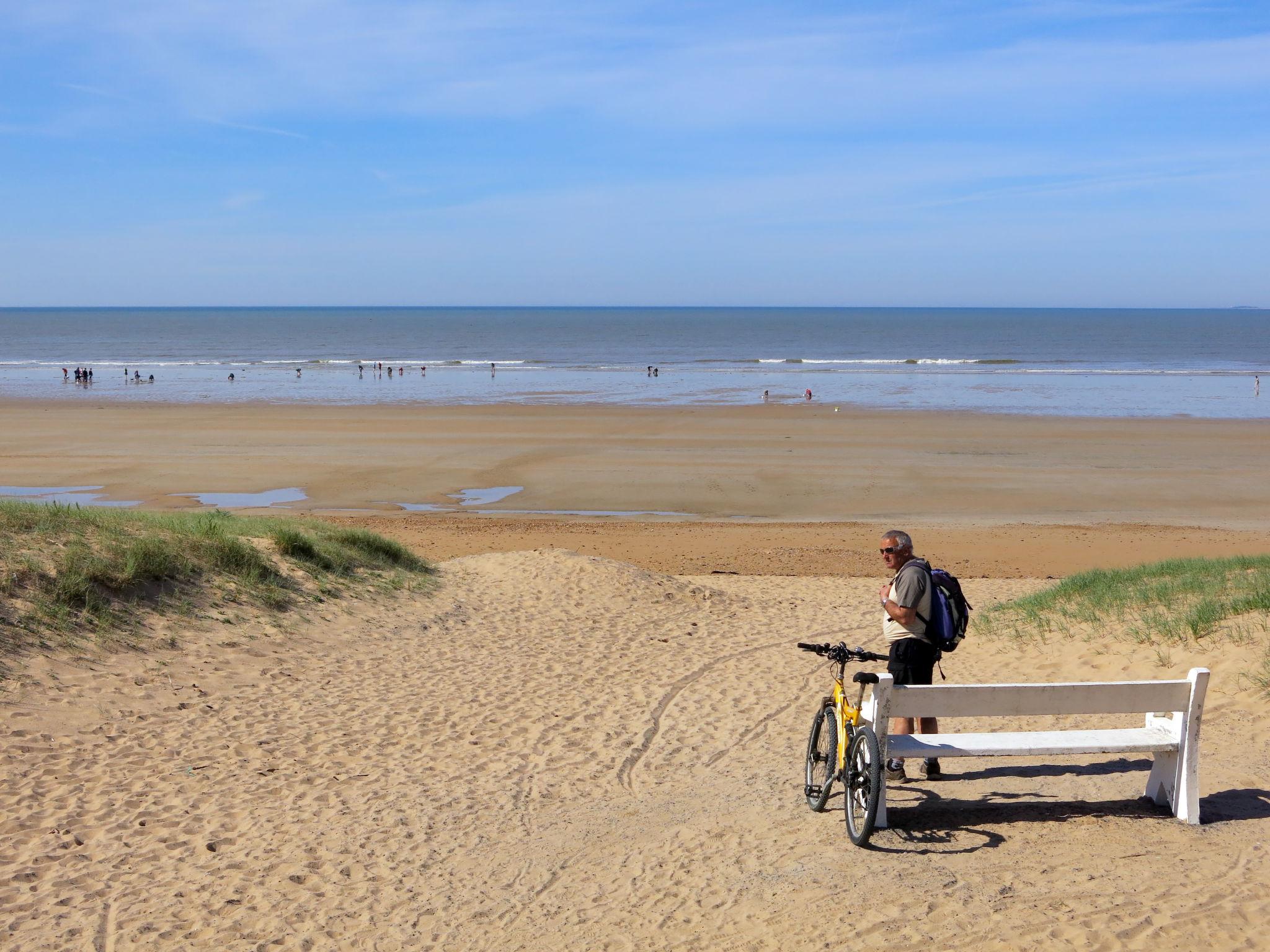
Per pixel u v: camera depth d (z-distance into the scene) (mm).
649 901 4609
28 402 52844
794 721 7793
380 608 11023
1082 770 6164
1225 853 4738
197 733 7148
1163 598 10062
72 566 9039
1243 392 58625
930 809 5500
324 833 5578
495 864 5164
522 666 9484
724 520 24000
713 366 83000
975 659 9719
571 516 24234
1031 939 4008
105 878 4988
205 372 77000
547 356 99688
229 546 10844
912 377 70875
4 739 6543
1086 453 34594
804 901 4430
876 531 21984
